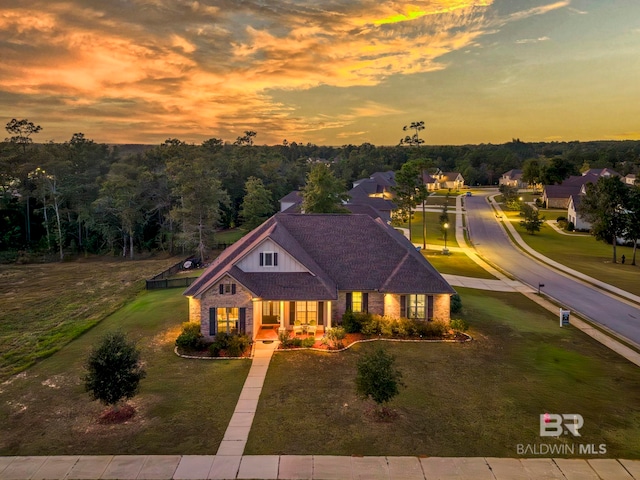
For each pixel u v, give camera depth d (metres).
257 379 22.03
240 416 18.53
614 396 20.72
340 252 31.59
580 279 47.25
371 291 29.08
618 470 15.17
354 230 33.09
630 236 56.66
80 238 76.69
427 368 23.36
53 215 77.75
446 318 28.88
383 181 107.19
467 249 64.50
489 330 29.55
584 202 70.56
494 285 44.06
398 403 19.62
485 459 15.73
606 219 57.66
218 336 25.89
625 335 29.78
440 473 14.90
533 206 110.94
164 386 21.28
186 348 25.77
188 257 67.81
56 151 87.50
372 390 17.86
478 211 99.69
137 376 18.77
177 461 15.50
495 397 20.33
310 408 19.19
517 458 15.80
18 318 36.41
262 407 19.28
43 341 29.14
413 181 67.12
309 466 15.22
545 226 85.44
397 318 28.91
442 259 56.88
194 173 62.25
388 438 16.94
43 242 76.06
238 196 100.12
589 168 167.88
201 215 62.41
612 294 41.06
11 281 53.19
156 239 77.00
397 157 198.88
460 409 19.19
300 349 25.77
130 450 16.19
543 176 127.38
